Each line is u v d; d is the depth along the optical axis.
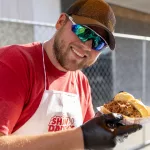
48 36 4.94
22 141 1.13
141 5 6.38
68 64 1.51
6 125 1.19
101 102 5.53
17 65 1.33
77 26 1.43
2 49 1.46
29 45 1.57
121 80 5.82
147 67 5.65
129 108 1.60
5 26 4.52
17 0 5.63
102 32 1.47
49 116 1.47
